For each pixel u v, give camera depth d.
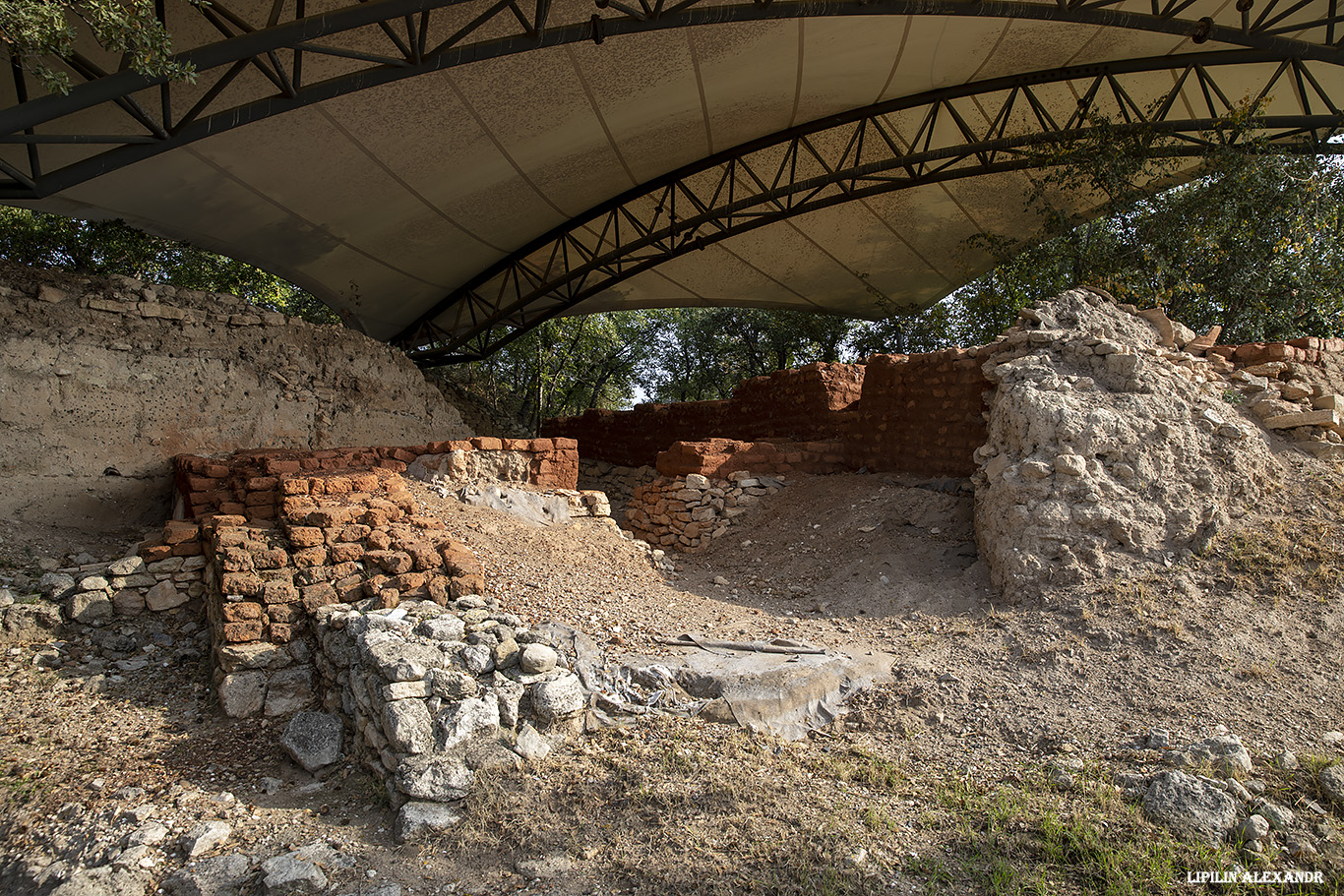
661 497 10.36
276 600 5.54
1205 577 6.17
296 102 8.35
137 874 3.63
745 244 17.88
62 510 9.15
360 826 4.08
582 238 17.38
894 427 10.05
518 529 7.63
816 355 26.84
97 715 5.07
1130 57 12.55
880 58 12.16
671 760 4.45
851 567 7.93
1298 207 12.46
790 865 3.69
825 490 10.09
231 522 6.37
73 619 5.95
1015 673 5.46
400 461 8.48
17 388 9.05
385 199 13.05
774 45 11.29
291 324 12.41
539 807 4.10
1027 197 15.92
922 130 14.19
